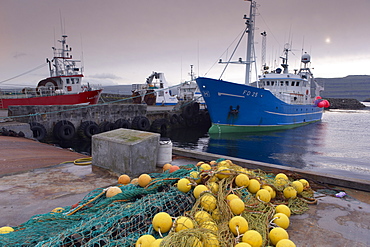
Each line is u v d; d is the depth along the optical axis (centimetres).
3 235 211
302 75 3061
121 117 2361
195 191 294
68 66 2577
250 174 350
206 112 3247
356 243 255
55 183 441
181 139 2270
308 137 2172
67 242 202
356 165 1272
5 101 1977
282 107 2484
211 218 251
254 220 265
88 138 2008
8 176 481
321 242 256
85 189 410
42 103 2023
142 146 452
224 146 1831
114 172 470
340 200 369
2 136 1113
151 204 264
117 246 204
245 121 2244
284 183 358
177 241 183
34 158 677
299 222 301
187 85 4191
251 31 2344
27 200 366
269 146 1795
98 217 245
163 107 3136
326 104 2642
